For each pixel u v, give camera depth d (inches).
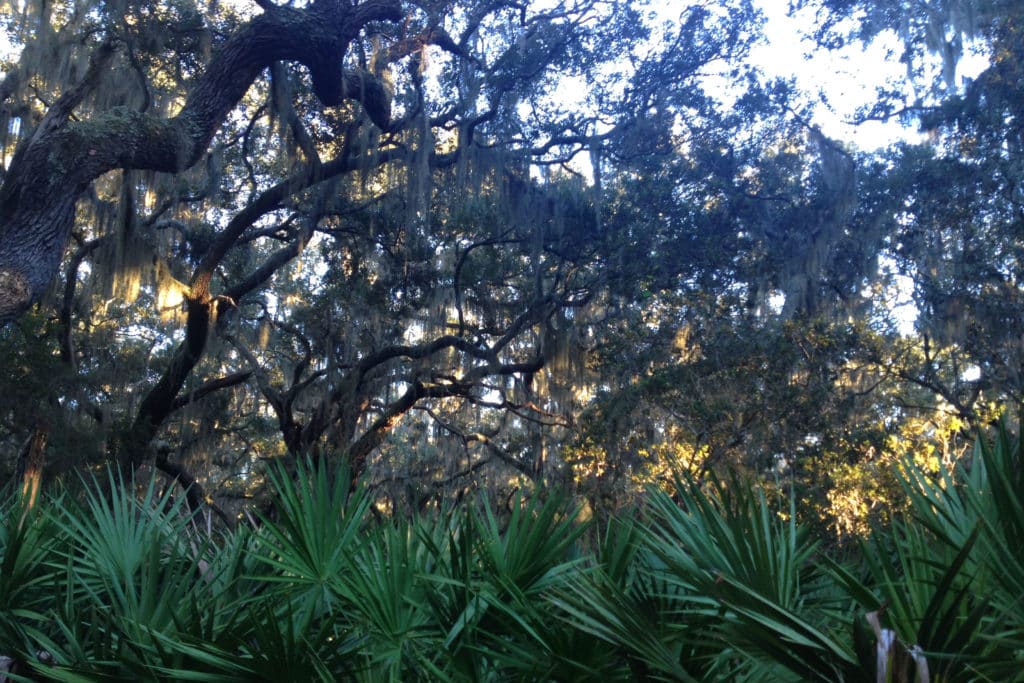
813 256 586.9
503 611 146.0
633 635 124.3
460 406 816.9
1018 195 562.6
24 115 598.5
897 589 119.2
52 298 658.2
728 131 637.9
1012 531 116.1
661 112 649.0
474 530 165.3
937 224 593.3
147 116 428.1
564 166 688.4
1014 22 554.9
